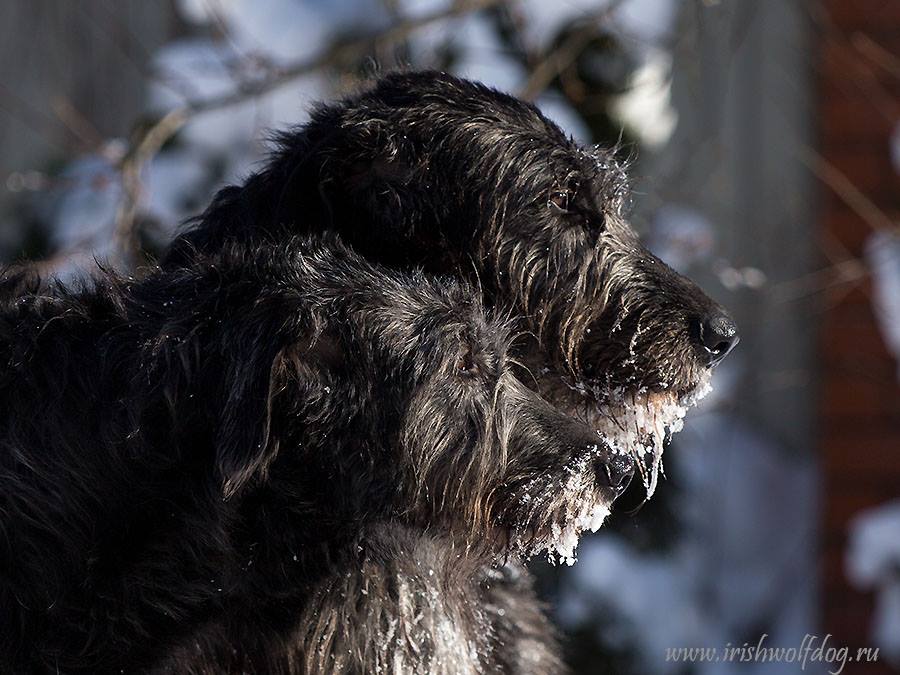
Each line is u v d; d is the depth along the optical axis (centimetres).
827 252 905
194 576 392
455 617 423
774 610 904
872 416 919
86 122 906
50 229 750
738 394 901
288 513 394
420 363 385
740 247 946
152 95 823
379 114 472
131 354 395
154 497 389
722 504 905
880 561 851
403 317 388
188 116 691
